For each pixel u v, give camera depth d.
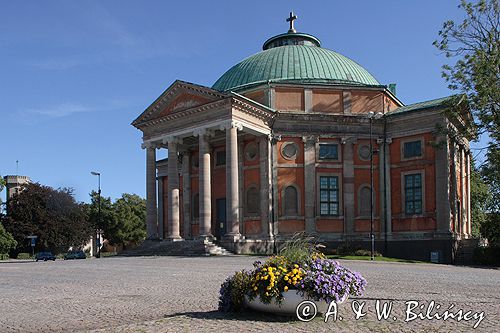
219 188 54.12
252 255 43.06
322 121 50.88
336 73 56.09
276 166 49.75
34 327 11.24
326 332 10.03
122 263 35.69
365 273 25.78
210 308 13.30
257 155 50.66
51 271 29.45
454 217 47.78
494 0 41.50
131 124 53.91
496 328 10.70
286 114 50.03
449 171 47.28
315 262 11.84
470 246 46.41
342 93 52.00
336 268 11.85
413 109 48.97
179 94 50.47
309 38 64.38
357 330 10.30
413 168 48.88
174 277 23.14
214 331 10.00
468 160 54.12
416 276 24.38
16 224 84.75
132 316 12.36
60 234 87.62
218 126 46.81
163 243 48.75
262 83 51.03
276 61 56.75
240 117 46.81
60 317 12.43
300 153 50.44
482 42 42.91
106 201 106.56
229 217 45.69
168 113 50.66
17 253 86.31
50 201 88.88
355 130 51.34
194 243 45.56
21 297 16.47
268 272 11.55
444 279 22.92
